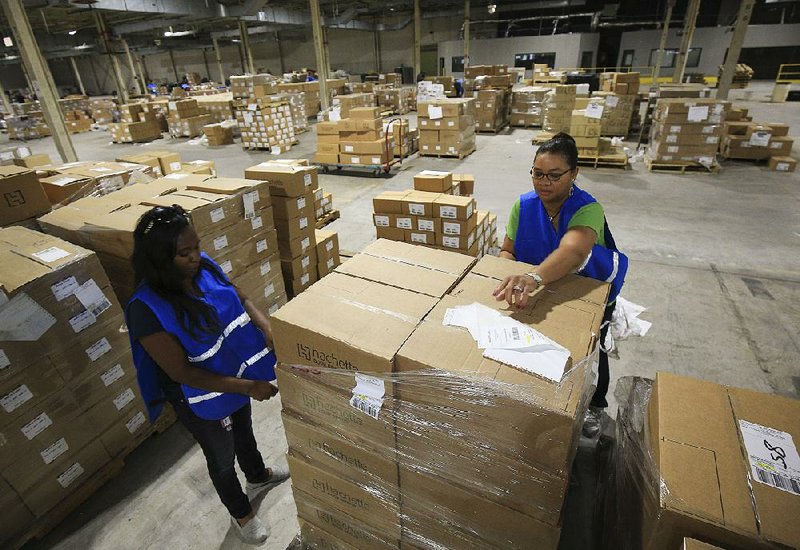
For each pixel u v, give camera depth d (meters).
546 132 9.05
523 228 1.66
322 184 7.10
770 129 6.90
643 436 1.14
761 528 0.82
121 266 2.21
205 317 1.37
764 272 3.79
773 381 2.59
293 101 11.81
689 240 4.46
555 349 1.04
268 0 15.48
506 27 20.75
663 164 6.80
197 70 28.05
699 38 17.98
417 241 3.42
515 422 0.97
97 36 19.31
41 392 1.76
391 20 22.39
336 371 1.15
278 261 3.00
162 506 1.98
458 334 1.10
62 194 2.93
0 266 1.74
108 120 15.80
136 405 2.16
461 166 7.80
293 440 1.42
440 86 11.13
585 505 1.84
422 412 1.08
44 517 1.85
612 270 1.56
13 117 13.51
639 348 2.90
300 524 1.68
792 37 17.45
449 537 1.29
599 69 19.52
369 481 1.32
